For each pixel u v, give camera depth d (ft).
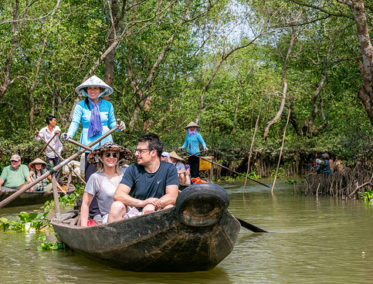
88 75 54.34
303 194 46.52
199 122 88.33
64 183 49.75
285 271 16.38
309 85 87.66
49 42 55.88
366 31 46.19
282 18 66.08
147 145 17.10
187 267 15.87
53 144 41.60
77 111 23.81
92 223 19.54
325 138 84.02
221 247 15.37
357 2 45.88
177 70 65.87
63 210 34.37
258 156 79.92
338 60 64.39
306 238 22.52
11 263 17.83
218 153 75.51
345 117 81.15
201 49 70.23
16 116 70.33
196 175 49.44
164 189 17.42
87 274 16.10
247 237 23.07
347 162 55.26
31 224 25.58
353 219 28.25
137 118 65.00
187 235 14.58
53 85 56.90
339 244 20.93
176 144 67.00
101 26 55.88
